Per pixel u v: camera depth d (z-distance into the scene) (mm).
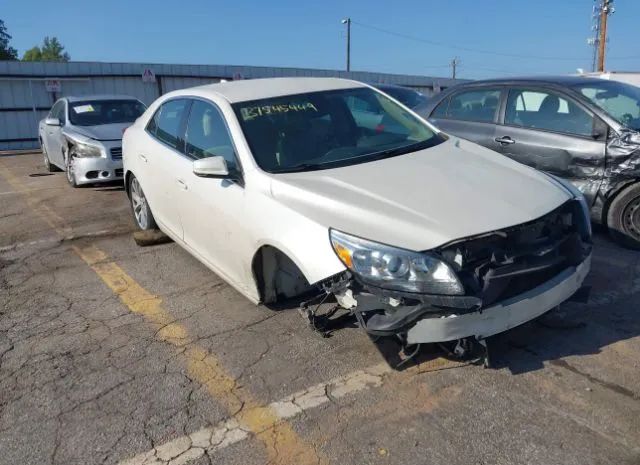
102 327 4117
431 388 3168
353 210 3152
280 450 2754
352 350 3596
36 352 3787
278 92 4480
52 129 10336
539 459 2605
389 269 2863
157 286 4828
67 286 4922
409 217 3033
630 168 5055
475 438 2762
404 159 3883
